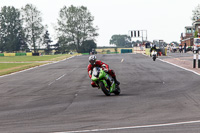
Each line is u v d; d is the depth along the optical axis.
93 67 48.16
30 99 47.78
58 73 95.06
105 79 47.22
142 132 25.38
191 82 61.28
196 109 34.78
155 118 30.69
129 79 70.69
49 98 47.94
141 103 39.91
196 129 25.59
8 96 52.00
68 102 43.31
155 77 72.81
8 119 33.53
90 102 42.31
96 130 26.67
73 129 27.47
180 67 99.25
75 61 163.75
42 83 70.12
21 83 71.94
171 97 44.12
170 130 25.62
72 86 62.25
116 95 48.28
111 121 30.08
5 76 95.00
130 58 170.50
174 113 32.91
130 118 31.16
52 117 33.44
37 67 130.88
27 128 28.75
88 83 66.12
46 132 26.86
